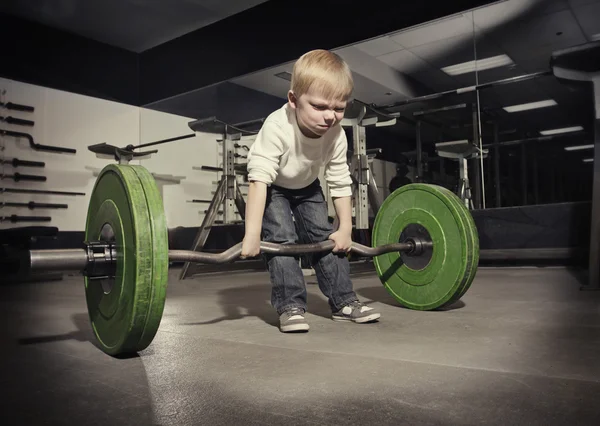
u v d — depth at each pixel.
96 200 1.10
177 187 5.38
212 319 1.48
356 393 0.72
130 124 5.42
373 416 0.62
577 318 1.32
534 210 3.10
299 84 1.14
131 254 0.91
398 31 3.83
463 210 1.45
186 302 1.91
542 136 4.18
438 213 1.49
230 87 5.00
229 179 3.20
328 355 0.97
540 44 3.95
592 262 1.96
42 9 4.50
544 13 3.67
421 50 4.16
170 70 5.28
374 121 2.64
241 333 1.23
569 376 0.78
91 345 1.13
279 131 1.22
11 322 1.50
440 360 0.90
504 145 4.20
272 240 1.31
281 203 1.35
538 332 1.14
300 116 1.18
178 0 4.41
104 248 0.99
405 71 4.39
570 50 1.88
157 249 0.91
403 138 4.86
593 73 1.95
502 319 1.34
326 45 4.18
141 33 5.08
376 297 1.88
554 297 1.76
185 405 0.68
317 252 1.40
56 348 1.10
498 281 2.38
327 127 1.17
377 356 0.95
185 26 4.96
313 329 1.26
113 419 0.63
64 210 4.78
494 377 0.78
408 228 1.58
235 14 4.72
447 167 4.64
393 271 1.62
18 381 0.82
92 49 5.18
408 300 1.57
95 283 1.10
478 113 4.21
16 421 0.63
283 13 4.43
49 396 0.73
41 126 4.70
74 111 4.96
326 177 1.38
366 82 4.43
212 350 1.04
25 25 4.66
